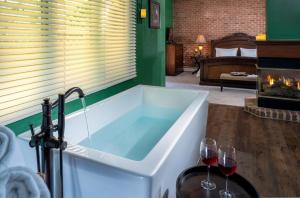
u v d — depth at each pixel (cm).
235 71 645
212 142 154
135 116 309
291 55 399
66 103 227
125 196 130
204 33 884
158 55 444
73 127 216
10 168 83
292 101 414
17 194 83
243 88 633
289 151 291
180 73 886
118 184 130
